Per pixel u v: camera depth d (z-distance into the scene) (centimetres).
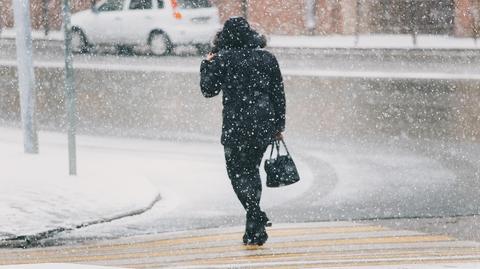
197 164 1511
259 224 933
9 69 3053
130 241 997
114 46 3484
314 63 3058
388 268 711
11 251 957
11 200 1177
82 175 1343
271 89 915
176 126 1938
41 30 4466
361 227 1053
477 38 3881
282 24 4203
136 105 2233
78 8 4409
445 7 3978
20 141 1739
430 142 1703
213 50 930
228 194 1287
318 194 1273
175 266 823
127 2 3381
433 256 859
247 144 903
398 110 2088
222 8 4291
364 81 2594
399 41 3803
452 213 1134
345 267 742
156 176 1409
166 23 3319
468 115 2000
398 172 1428
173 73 2828
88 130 1897
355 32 4059
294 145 1695
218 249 931
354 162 1523
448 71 2800
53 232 1047
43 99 2344
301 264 809
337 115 2039
